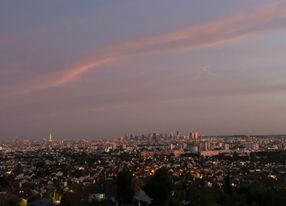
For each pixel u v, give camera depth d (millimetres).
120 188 152750
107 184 196000
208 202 131375
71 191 180375
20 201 160625
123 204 150625
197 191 158250
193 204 134875
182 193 159000
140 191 154250
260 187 150000
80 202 153625
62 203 154375
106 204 151250
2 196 172875
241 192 148250
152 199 150875
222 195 141750
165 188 150000
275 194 141625
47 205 160375
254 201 138625
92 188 191250
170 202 143500
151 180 155625
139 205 146125
